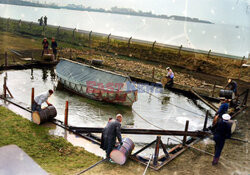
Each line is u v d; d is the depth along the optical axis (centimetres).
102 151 808
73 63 1961
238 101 1592
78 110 1452
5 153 639
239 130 1134
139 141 1096
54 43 2662
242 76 2445
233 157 852
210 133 1031
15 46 3112
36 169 580
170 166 751
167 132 969
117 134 714
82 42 3791
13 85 1772
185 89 1970
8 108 1120
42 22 4684
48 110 995
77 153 772
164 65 2875
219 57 2792
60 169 652
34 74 2156
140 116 1389
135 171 693
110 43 3531
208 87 2080
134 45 3316
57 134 899
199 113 1617
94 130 966
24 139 816
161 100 1812
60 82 1894
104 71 1727
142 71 2486
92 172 658
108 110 1509
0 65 2148
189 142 1022
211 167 767
